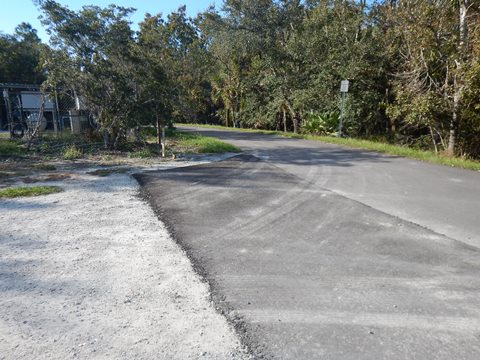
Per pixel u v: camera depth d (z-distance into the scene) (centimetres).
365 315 264
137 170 855
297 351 225
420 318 260
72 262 351
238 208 540
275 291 299
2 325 249
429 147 1438
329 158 1050
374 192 639
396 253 376
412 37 1168
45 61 1095
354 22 1675
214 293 295
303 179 749
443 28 1095
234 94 3159
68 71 1080
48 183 705
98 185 691
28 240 407
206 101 3700
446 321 256
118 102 1142
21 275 324
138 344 230
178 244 400
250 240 413
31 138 1168
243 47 2253
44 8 1036
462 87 1007
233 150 1220
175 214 510
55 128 1562
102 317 260
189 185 693
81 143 1277
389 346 229
